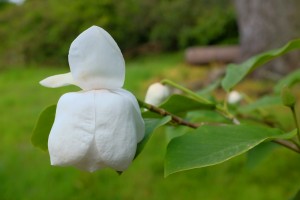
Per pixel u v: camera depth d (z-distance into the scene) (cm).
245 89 567
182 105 112
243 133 89
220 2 1401
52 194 327
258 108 163
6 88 925
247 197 292
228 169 328
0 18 1616
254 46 671
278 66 615
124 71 84
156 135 408
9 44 1562
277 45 644
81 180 340
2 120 586
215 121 148
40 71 1268
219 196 297
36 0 1574
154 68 1020
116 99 77
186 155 84
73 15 1455
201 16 1416
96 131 75
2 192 337
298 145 103
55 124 77
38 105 693
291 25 631
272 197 288
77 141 75
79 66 82
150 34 1484
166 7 1441
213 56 1007
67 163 75
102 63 82
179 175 330
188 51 1033
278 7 636
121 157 76
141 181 329
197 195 302
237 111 162
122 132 76
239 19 703
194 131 89
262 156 143
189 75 898
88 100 77
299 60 604
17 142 466
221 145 86
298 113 343
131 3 1464
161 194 310
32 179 352
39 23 1521
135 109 81
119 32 1480
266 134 90
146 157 366
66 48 1467
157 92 128
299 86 492
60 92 795
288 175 312
